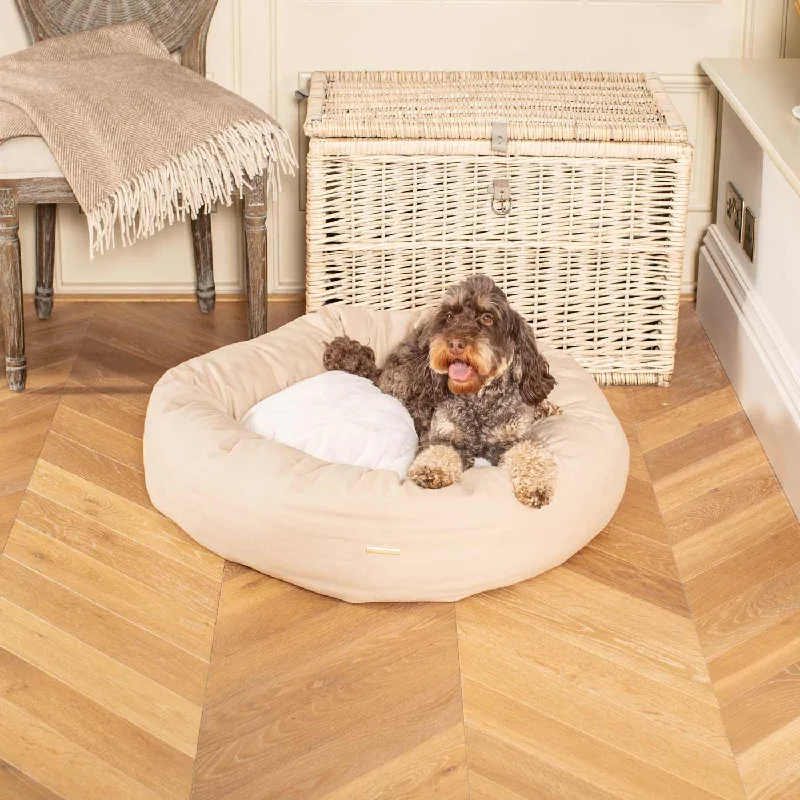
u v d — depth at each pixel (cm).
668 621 231
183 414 252
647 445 297
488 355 242
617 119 308
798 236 271
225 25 346
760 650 223
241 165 292
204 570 244
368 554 226
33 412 303
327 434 258
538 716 204
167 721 202
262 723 202
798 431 263
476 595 237
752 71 331
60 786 188
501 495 228
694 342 354
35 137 283
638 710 207
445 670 215
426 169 303
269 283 378
